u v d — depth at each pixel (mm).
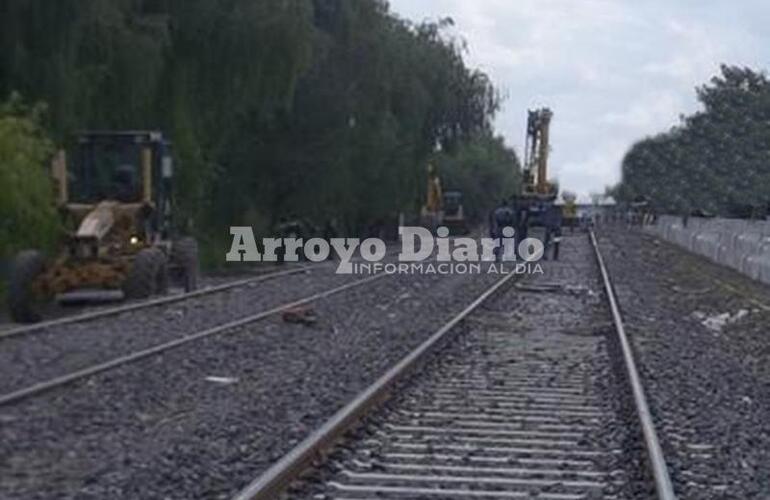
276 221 73625
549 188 78438
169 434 16766
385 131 78562
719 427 18844
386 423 18031
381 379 20812
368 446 16203
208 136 60094
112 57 44875
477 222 154500
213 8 51969
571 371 24625
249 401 19625
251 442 16203
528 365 25438
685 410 20203
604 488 14094
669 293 51188
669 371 25094
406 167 85875
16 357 24312
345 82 73875
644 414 17797
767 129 105750
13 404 18641
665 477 13688
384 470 14828
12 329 29094
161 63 47562
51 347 25938
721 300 47875
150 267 37000
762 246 61656
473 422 18406
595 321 36062
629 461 15695
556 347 28969
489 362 25703
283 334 29438
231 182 70000
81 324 30406
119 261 36812
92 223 36969
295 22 54344
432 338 27891
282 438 16484
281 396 20141
